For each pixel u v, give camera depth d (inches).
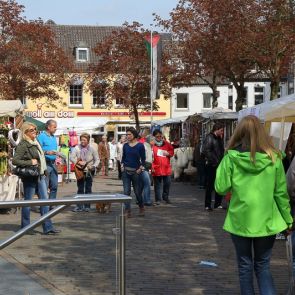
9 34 1582.2
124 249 198.4
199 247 364.2
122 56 1765.5
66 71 1731.1
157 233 411.8
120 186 913.5
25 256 185.0
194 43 1209.4
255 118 216.4
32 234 184.7
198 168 822.5
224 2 1069.1
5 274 182.9
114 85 1791.3
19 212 182.1
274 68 1052.5
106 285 197.2
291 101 399.2
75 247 191.2
